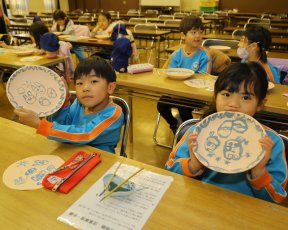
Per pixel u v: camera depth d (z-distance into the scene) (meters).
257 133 0.83
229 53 2.91
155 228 0.66
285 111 1.44
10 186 0.81
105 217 0.69
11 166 0.91
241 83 0.91
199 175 0.93
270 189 0.81
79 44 4.01
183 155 1.01
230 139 0.86
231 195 0.78
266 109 1.48
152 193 0.78
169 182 0.84
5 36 4.35
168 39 5.45
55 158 0.96
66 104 1.31
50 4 10.90
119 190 0.76
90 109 1.25
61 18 4.89
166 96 1.91
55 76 1.13
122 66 2.12
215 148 0.86
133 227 0.66
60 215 0.70
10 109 3.24
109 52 3.92
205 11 9.93
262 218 0.70
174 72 2.05
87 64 1.14
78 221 0.68
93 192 0.78
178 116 2.80
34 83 1.11
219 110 0.96
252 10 9.84
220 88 0.95
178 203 0.75
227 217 0.70
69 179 0.83
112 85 1.22
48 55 2.75
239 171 0.79
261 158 0.78
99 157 0.95
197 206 0.74
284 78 2.30
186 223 0.68
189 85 1.84
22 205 0.73
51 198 0.76
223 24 8.05
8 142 1.06
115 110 1.19
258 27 2.02
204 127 0.90
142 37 4.82
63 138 1.04
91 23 7.00
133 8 11.51
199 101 1.84
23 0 9.59
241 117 0.87
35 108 1.10
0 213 0.70
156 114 3.16
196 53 2.38
